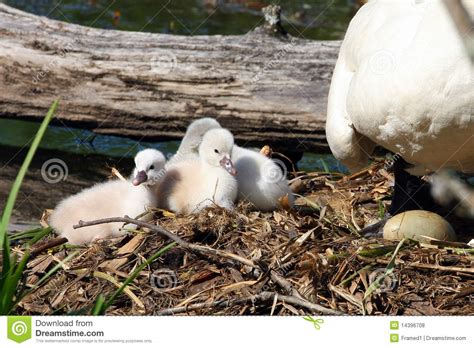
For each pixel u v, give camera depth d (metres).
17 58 13.21
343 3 18.48
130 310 8.38
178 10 17.80
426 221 9.24
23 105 13.34
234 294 8.30
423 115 8.16
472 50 7.80
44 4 17.72
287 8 18.14
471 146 8.43
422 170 9.46
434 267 8.46
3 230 6.79
